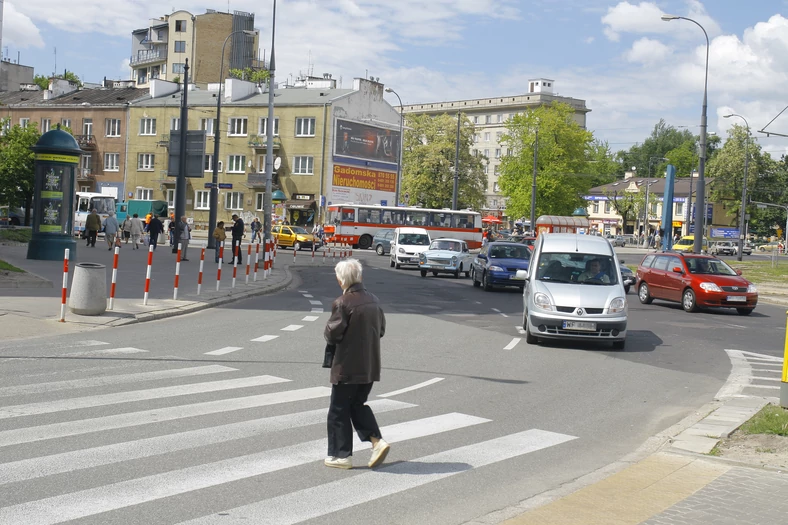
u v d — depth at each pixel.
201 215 76.56
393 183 78.44
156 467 6.32
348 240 62.53
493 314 20.25
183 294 20.11
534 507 5.79
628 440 8.11
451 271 34.16
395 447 7.34
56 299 17.19
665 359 14.05
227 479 6.12
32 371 10.08
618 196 119.06
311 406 8.73
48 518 5.12
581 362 13.23
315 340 13.95
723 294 23.22
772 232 113.25
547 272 15.61
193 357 11.70
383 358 12.60
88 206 61.16
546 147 82.81
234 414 8.23
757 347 16.34
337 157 72.25
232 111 74.88
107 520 5.13
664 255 25.94
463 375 11.38
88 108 81.50
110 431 7.34
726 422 8.70
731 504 5.89
